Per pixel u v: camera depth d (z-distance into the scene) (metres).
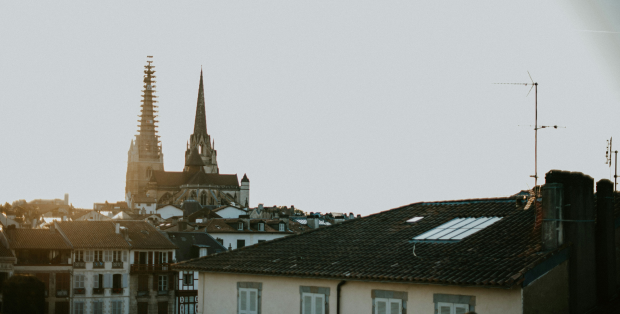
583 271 19.30
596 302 19.84
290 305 23.66
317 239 27.53
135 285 82.75
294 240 28.19
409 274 20.25
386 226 27.16
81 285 79.00
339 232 27.91
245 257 26.91
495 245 20.95
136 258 83.19
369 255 23.41
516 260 18.92
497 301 18.11
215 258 27.72
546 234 19.08
